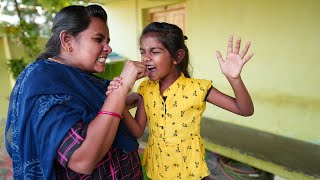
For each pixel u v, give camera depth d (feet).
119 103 2.98
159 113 4.33
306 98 9.20
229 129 10.87
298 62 9.17
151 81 4.65
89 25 3.34
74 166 2.78
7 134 3.69
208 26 11.61
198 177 4.35
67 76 3.25
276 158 8.20
